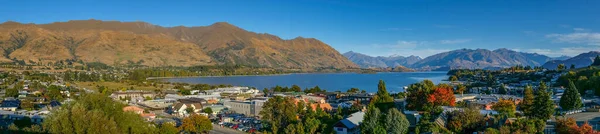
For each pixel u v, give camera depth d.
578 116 119.75
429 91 157.25
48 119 100.69
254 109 199.88
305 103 199.62
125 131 102.88
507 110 132.88
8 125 131.75
